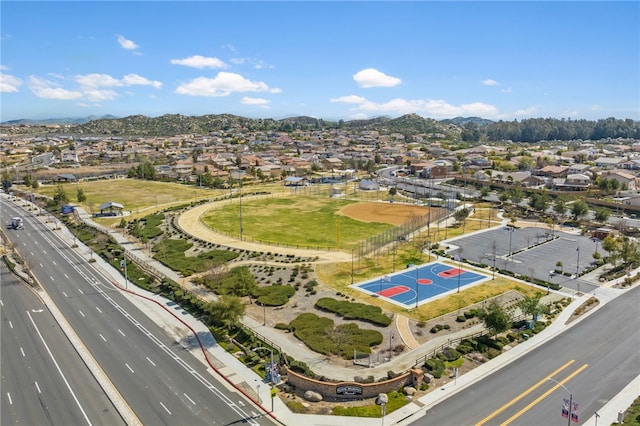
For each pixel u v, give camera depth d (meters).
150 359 70.56
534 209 174.62
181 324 82.94
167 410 57.97
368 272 108.69
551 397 60.09
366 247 127.44
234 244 132.00
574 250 126.44
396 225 156.25
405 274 107.25
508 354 71.56
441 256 120.88
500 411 57.19
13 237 143.38
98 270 112.62
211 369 67.81
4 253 124.75
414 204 193.00
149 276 106.56
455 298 93.12
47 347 74.31
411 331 79.19
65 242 138.00
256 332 79.19
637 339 75.75
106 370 67.38
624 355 70.56
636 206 167.50
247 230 149.00
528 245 131.38
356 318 84.06
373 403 59.50
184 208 183.12
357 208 185.88
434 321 83.00
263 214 174.00
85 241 137.25
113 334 78.88
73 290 99.50
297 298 93.81
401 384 62.75
